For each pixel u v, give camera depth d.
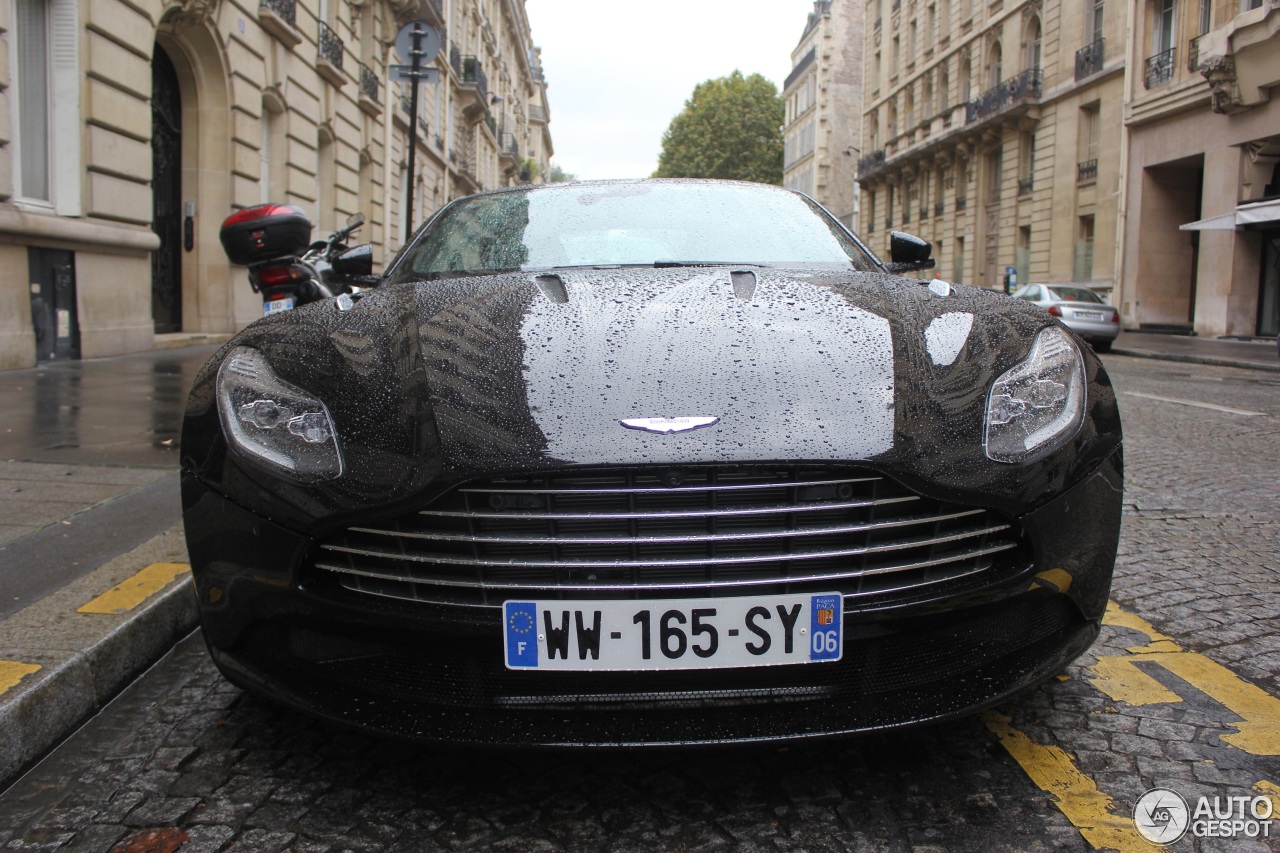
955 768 2.06
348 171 19.83
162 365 9.24
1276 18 18.91
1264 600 3.12
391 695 1.91
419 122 27.06
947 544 1.88
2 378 7.92
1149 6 23.97
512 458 1.77
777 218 3.29
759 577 1.81
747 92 76.06
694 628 1.79
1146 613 3.02
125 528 3.41
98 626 2.49
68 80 9.22
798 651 1.80
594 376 1.93
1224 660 2.63
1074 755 2.11
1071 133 28.08
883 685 1.89
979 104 33.53
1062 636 2.04
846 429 1.83
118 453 4.80
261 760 2.13
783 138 75.31
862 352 2.03
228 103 13.16
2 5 8.23
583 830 1.85
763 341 2.05
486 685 1.86
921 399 1.92
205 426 2.07
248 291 14.20
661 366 1.95
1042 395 2.02
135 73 10.30
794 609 1.79
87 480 4.17
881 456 1.79
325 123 17.94
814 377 1.93
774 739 1.79
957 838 1.80
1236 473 5.19
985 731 2.23
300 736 2.24
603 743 1.78
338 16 18.81
